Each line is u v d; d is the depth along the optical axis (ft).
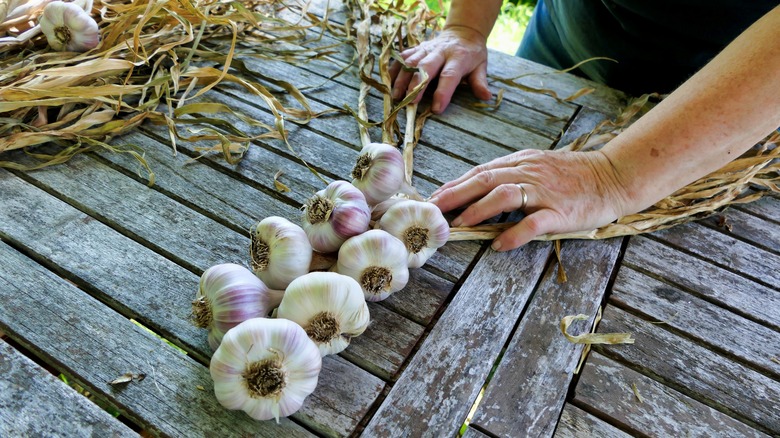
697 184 3.56
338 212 2.61
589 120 4.27
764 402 2.47
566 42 5.14
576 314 2.76
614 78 4.86
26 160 3.34
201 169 3.43
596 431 2.28
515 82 4.68
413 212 2.74
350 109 3.83
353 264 2.51
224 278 2.30
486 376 2.43
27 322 2.42
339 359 2.43
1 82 3.69
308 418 2.21
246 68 4.31
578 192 3.06
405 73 4.32
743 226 3.49
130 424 2.66
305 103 3.94
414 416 2.24
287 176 3.44
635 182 3.02
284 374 2.06
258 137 3.65
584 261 3.09
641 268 3.10
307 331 2.26
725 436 2.32
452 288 2.86
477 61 4.50
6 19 4.07
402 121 4.07
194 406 2.20
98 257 2.76
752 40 2.60
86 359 2.31
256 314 2.32
